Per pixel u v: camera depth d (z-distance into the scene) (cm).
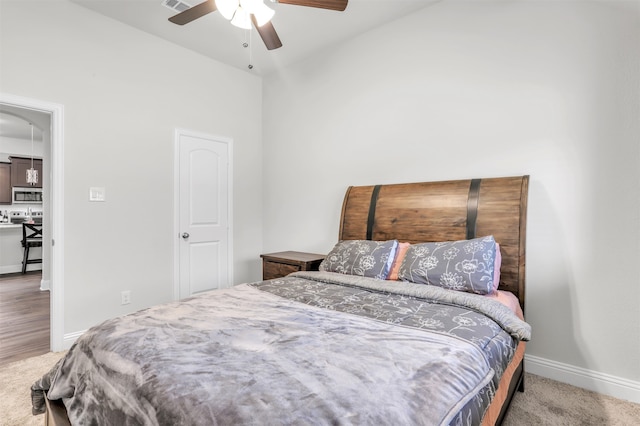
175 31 315
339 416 75
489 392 108
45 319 343
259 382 88
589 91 209
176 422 79
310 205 366
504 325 150
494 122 244
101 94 289
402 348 111
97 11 284
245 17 199
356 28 309
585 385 209
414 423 77
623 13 198
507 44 239
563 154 217
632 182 196
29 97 252
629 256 197
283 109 395
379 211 284
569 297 215
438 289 186
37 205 716
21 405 192
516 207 219
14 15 246
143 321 139
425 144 278
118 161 300
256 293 193
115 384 104
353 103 327
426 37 277
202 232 365
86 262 281
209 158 370
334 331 127
